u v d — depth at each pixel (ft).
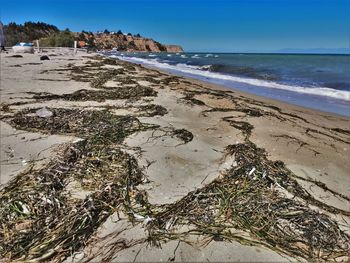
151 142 17.92
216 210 10.99
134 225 10.38
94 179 12.80
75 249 9.19
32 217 10.18
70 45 245.86
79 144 15.66
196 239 9.78
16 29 309.42
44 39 253.24
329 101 33.99
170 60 143.13
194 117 24.35
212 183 12.72
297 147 18.29
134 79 45.60
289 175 14.15
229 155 16.24
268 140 19.34
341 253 9.25
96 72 53.57
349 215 11.40
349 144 19.19
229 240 9.75
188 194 11.84
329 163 16.16
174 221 10.42
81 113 22.26
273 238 9.73
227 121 23.09
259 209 10.90
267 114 25.77
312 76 58.13
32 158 15.34
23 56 93.50
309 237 9.71
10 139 17.79
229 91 39.91
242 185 12.42
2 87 34.04
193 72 74.54
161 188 12.91
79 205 10.66
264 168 13.82
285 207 10.99
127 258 9.02
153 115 24.04
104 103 27.63
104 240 9.67
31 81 39.75
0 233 9.49
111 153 14.98
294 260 9.05
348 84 44.93
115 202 11.41
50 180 12.31
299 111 28.71
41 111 22.52
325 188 13.35
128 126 19.70
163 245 9.54
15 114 22.44
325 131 21.91
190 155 16.30
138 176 13.46
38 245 9.02
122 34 471.21
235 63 105.60
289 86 45.55
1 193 11.75
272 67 82.89
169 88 38.78
